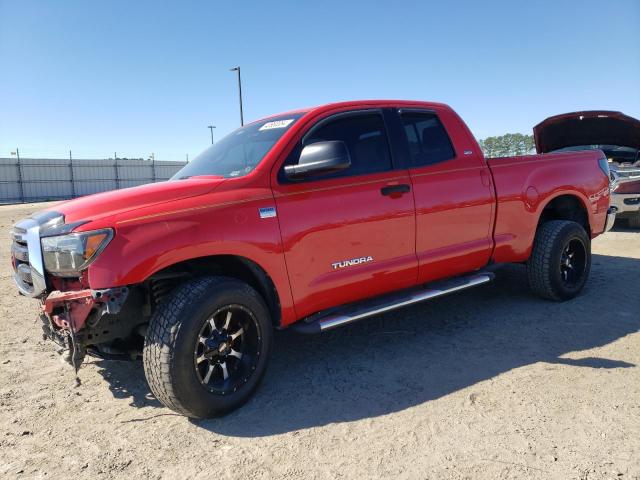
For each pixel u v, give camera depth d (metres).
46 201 45.31
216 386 3.07
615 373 3.39
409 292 4.16
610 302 5.00
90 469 2.60
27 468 2.63
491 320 4.63
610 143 9.48
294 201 3.41
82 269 2.79
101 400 3.41
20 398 3.46
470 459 2.53
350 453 2.64
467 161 4.40
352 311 3.69
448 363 3.73
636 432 2.68
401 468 2.48
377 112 4.01
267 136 3.73
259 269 3.31
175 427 3.01
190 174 3.93
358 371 3.68
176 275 3.20
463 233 4.31
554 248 4.87
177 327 2.87
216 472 2.53
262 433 2.89
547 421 2.84
